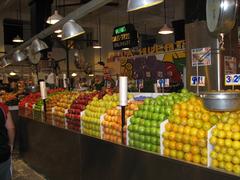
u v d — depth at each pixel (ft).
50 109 18.04
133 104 11.48
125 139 10.46
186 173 7.66
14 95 30.01
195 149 7.80
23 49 32.14
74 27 17.94
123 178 9.98
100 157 11.21
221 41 10.89
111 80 33.55
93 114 12.88
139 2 11.03
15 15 51.01
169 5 46.73
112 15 52.85
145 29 63.93
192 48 16.33
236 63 16.56
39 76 44.83
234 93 7.63
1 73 54.49
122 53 38.83
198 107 8.52
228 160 6.99
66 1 43.52
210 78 15.34
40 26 37.01
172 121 8.73
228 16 9.32
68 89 25.53
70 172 13.52
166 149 8.64
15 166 19.33
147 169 8.95
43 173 16.99
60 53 69.36
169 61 32.32
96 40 57.41
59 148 14.60
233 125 7.15
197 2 18.16
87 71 56.54
